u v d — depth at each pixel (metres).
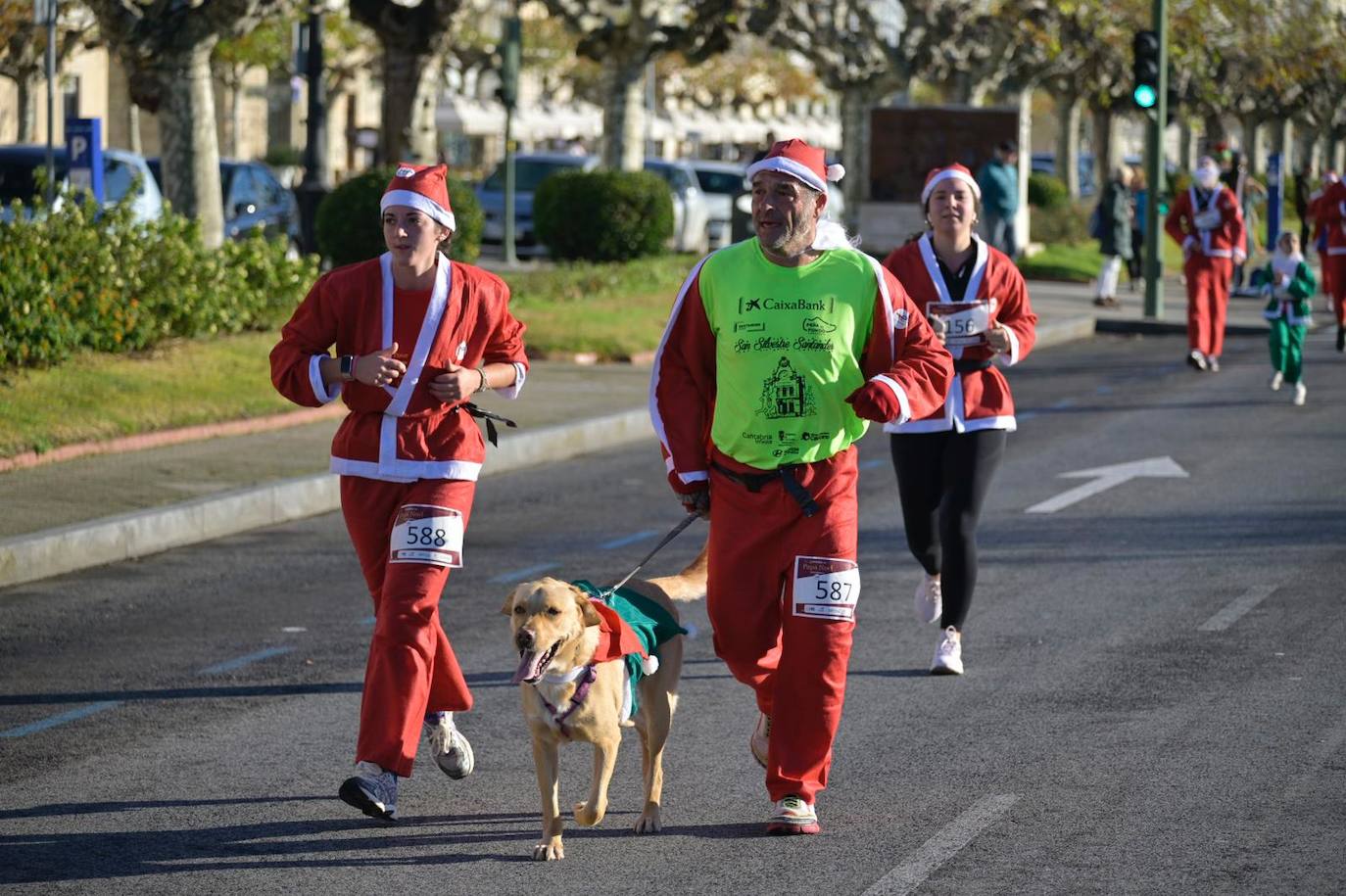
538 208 37.44
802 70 110.81
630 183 36.47
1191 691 10.27
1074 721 9.70
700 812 8.27
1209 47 59.22
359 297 8.26
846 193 51.41
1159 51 33.97
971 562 10.74
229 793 8.54
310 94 35.41
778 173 7.76
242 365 20.66
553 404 21.67
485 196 43.62
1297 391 23.41
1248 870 7.39
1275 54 62.78
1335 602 12.52
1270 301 23.92
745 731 9.68
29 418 17.09
